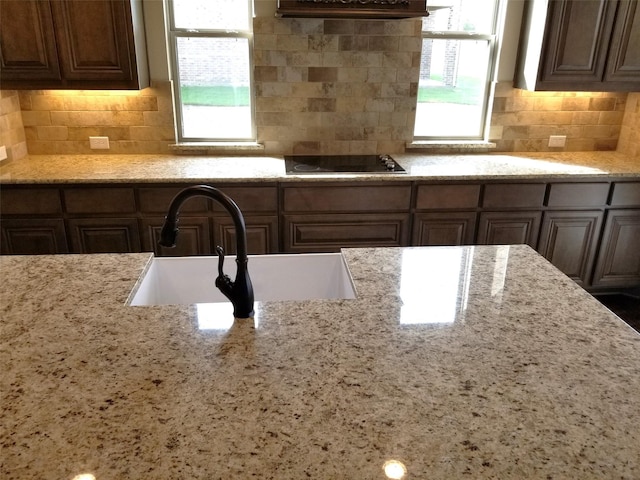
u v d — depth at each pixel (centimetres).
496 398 100
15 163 320
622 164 334
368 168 320
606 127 370
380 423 93
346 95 344
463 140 372
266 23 322
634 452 87
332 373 107
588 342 121
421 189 308
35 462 83
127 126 341
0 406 96
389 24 329
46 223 295
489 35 349
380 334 123
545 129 366
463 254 176
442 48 350
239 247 125
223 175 298
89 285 148
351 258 171
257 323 128
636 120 353
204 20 332
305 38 328
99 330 124
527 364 111
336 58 334
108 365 109
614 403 99
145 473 81
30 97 329
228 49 338
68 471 82
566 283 154
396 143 360
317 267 180
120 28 290
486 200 314
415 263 167
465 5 344
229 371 108
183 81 344
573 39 315
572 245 330
